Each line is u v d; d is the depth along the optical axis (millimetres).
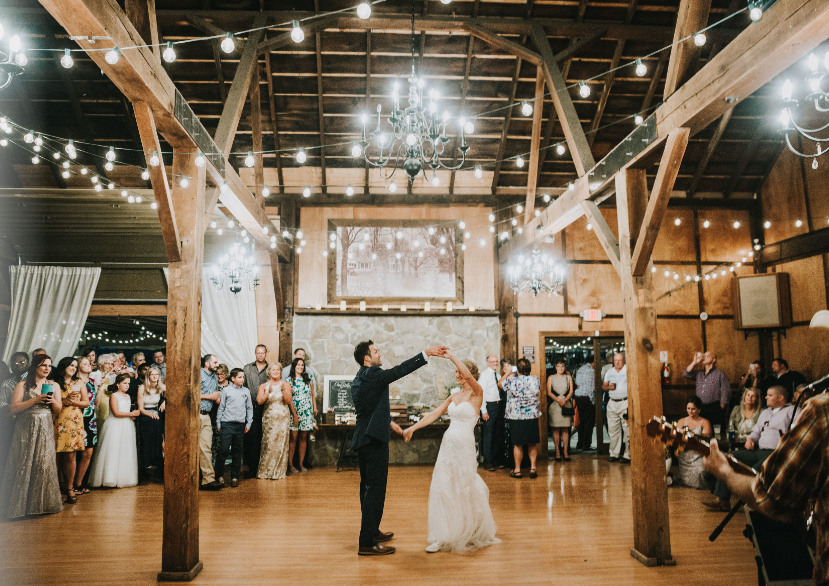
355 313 7930
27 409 4711
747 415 5707
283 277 7926
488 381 7145
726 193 8492
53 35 6262
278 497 5512
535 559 3615
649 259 3814
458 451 3934
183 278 3572
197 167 3748
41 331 7348
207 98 7172
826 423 1143
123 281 7668
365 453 3773
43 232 7535
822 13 2281
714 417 7145
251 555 3709
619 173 4121
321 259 8102
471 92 7340
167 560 3277
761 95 7258
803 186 7582
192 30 6355
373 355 3988
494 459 7047
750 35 2719
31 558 3607
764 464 1233
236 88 5121
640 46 6809
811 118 7242
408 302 8094
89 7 2355
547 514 4742
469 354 8031
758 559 1801
